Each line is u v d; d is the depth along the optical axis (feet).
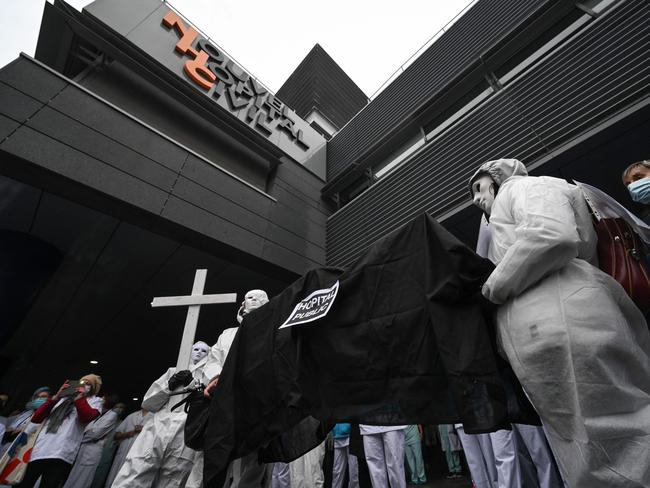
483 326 2.94
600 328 2.39
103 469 14.52
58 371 33.47
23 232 17.16
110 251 18.45
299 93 42.78
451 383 2.72
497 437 7.88
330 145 31.94
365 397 3.43
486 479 8.72
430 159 19.33
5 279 16.47
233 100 23.67
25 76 14.30
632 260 3.04
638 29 12.65
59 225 16.72
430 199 18.17
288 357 4.32
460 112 21.07
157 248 18.43
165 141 17.99
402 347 3.28
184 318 24.59
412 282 3.45
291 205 24.17
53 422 10.10
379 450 10.23
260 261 20.11
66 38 18.78
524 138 14.84
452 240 3.24
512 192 3.43
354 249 22.04
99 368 33.99
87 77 18.01
